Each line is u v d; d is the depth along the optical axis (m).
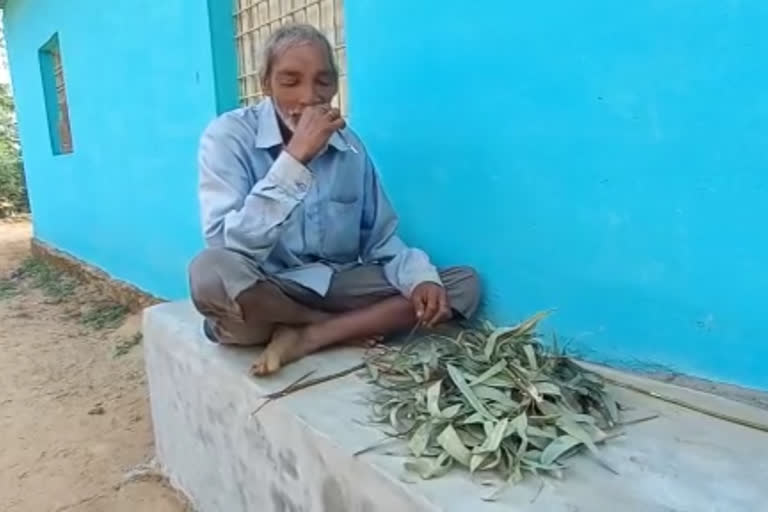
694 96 1.49
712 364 1.56
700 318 1.56
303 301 1.95
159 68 4.01
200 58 3.52
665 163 1.57
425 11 2.13
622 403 1.49
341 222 2.07
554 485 1.16
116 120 4.88
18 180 14.08
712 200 1.50
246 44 3.37
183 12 3.61
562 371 1.53
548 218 1.88
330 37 2.79
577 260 1.82
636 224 1.66
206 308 1.79
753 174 1.42
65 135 7.01
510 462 1.21
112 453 2.78
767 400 1.45
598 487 1.15
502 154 1.98
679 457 1.24
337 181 2.03
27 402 3.44
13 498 2.46
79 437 2.96
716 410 1.43
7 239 10.63
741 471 1.18
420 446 1.30
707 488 1.13
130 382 3.62
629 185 1.66
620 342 1.75
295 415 1.52
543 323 1.95
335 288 2.02
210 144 1.90
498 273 2.07
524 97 1.88
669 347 1.64
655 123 1.58
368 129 2.49
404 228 2.41
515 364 1.48
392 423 1.43
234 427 1.83
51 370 3.94
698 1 1.45
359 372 1.76
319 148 1.70
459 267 2.11
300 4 2.93
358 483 1.31
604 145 1.70
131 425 3.05
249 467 1.78
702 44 1.46
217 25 3.38
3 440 2.98
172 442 2.36
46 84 6.99
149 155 4.39
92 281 6.04
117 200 5.18
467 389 1.41
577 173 1.78
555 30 1.76
